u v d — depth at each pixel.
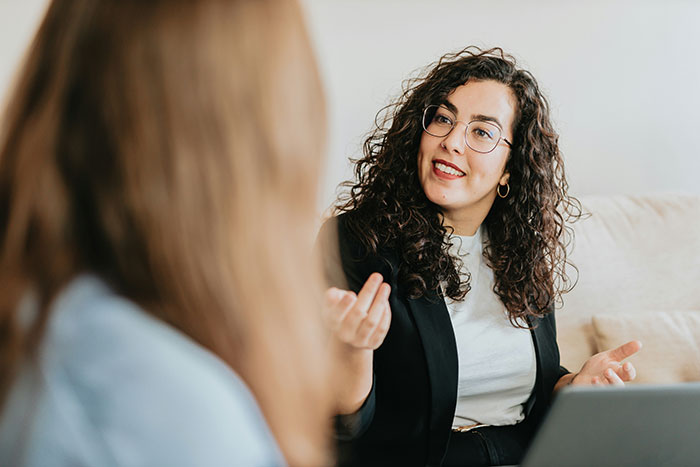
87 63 0.49
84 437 0.45
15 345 0.48
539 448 0.96
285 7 0.51
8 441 0.46
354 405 1.32
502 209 1.66
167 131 0.48
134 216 0.48
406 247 1.56
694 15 2.49
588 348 2.06
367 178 1.71
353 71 2.35
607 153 2.52
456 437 1.57
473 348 1.58
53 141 0.49
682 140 2.55
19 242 0.49
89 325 0.47
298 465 0.54
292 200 0.51
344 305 1.08
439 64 1.70
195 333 0.50
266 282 0.50
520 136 1.63
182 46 0.48
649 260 2.13
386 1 2.34
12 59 2.17
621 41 2.47
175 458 0.44
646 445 0.96
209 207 0.48
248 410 0.48
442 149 1.57
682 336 2.00
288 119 0.50
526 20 2.42
